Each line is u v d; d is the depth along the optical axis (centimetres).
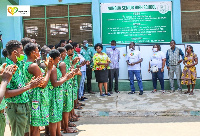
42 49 483
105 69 795
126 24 909
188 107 631
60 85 421
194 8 900
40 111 367
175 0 896
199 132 476
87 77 843
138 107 647
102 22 912
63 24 924
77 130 504
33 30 934
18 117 320
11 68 259
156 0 902
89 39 917
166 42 907
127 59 834
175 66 832
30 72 344
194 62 792
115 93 842
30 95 363
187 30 905
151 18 905
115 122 562
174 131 486
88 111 624
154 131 489
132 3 905
